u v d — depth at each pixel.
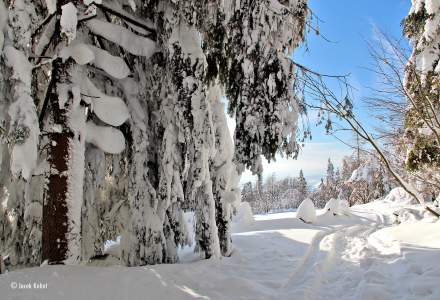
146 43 7.09
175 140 7.35
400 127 12.91
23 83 5.57
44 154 7.23
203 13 6.76
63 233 6.21
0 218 7.19
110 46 7.55
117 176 7.91
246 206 17.42
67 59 6.47
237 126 7.40
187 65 7.04
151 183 7.53
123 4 7.40
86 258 7.55
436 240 9.05
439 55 10.95
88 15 6.50
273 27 6.84
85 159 7.31
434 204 14.89
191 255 8.95
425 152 11.72
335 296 6.43
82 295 5.16
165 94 7.36
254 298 6.01
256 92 7.16
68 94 6.39
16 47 5.62
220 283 6.46
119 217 7.88
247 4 6.86
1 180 6.98
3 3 5.67
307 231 13.82
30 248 7.36
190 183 7.76
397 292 6.17
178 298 5.70
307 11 7.01
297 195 75.75
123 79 7.43
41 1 6.98
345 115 10.22
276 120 7.09
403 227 11.83
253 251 9.88
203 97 7.20
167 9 7.08
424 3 11.74
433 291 5.72
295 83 7.52
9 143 5.85
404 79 11.78
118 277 5.82
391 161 14.22
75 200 6.32
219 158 8.77
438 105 11.14
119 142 7.02
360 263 8.37
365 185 35.78
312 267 8.34
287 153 7.39
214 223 8.11
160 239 7.21
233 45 7.01
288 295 6.28
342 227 15.98
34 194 7.43
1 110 5.79
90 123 6.94
